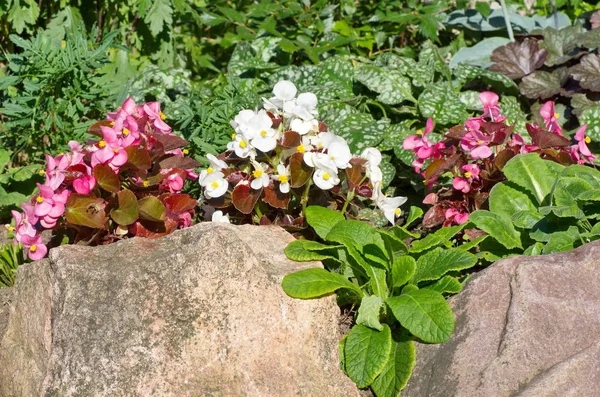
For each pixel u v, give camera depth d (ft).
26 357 3.04
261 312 2.72
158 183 3.29
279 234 3.10
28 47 4.24
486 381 2.55
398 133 4.41
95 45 4.61
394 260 3.00
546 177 3.38
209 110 4.24
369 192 3.24
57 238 3.33
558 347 2.60
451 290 2.86
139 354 2.66
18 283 3.20
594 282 2.75
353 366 2.74
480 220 3.18
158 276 2.73
